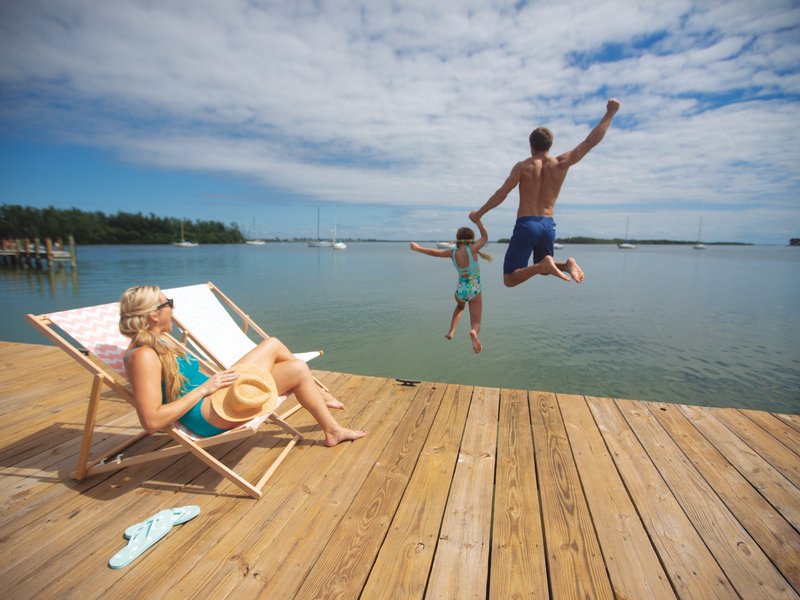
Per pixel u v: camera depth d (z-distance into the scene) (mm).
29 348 5543
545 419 3568
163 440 3145
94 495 2471
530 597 1766
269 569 1899
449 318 13289
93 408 2479
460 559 1978
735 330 12203
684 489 2584
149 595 1746
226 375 2514
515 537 2135
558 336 11406
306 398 2973
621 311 15242
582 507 2391
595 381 8164
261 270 31000
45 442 3105
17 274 25406
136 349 2291
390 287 21078
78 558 1961
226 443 3092
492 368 8859
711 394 7547
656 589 1821
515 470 2775
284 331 11477
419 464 2832
